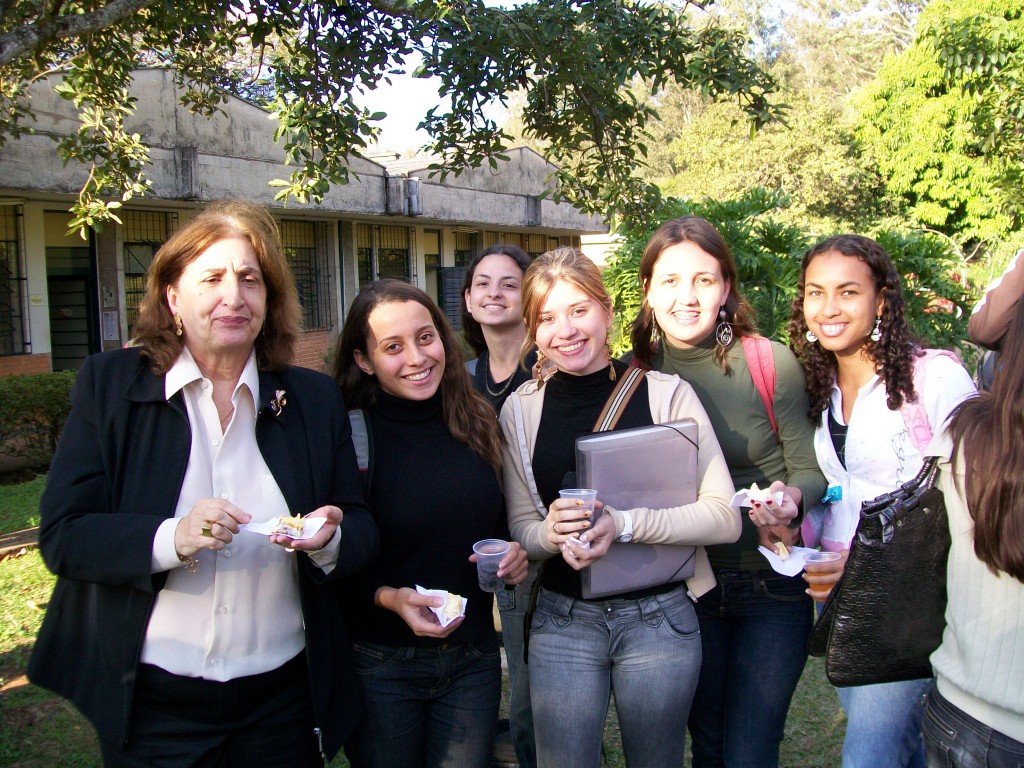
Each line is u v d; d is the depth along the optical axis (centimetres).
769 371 256
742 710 259
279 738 214
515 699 304
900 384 235
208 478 206
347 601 241
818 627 213
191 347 211
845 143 2227
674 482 231
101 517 194
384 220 1723
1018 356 167
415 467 238
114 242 1205
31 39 471
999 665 169
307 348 1582
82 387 205
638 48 608
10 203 1066
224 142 1245
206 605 204
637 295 538
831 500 254
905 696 229
